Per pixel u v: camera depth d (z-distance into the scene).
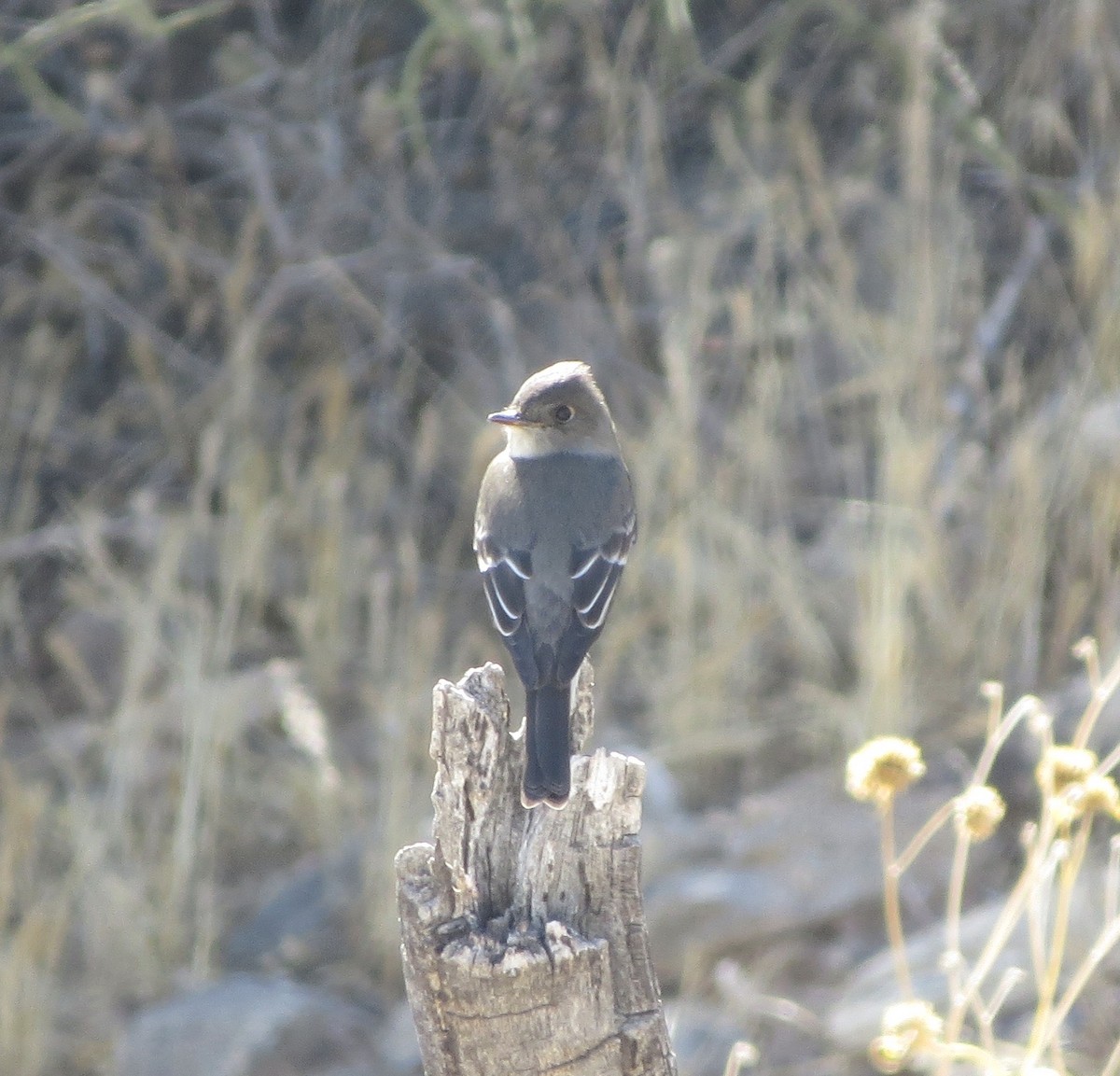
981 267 14.39
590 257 15.24
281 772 12.34
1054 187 14.99
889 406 12.77
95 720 13.01
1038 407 13.75
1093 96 14.84
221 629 12.41
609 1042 5.57
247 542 12.91
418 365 14.95
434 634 12.52
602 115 15.50
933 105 14.82
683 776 11.92
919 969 10.06
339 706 12.96
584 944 5.50
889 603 11.71
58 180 15.81
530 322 15.05
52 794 12.67
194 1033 10.45
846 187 14.23
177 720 12.68
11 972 10.73
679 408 12.83
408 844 11.27
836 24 15.50
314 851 12.02
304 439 14.75
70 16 13.41
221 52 15.64
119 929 11.27
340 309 15.06
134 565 14.12
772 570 12.41
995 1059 6.81
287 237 14.84
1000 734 7.11
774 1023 10.09
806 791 11.59
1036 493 12.36
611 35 15.66
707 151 15.91
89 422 15.19
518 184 15.50
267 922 11.50
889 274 14.35
